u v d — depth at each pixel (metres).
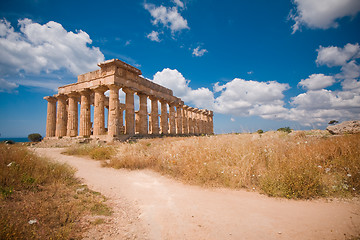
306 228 3.16
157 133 31.36
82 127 25.81
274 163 6.43
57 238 2.90
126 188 6.16
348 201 4.32
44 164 6.64
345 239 2.73
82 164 10.55
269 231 3.13
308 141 8.96
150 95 30.52
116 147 14.35
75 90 26.86
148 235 3.22
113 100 22.91
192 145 9.53
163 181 6.91
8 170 5.27
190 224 3.55
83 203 4.50
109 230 3.39
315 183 4.93
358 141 7.16
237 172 6.16
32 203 4.05
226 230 3.25
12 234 2.77
